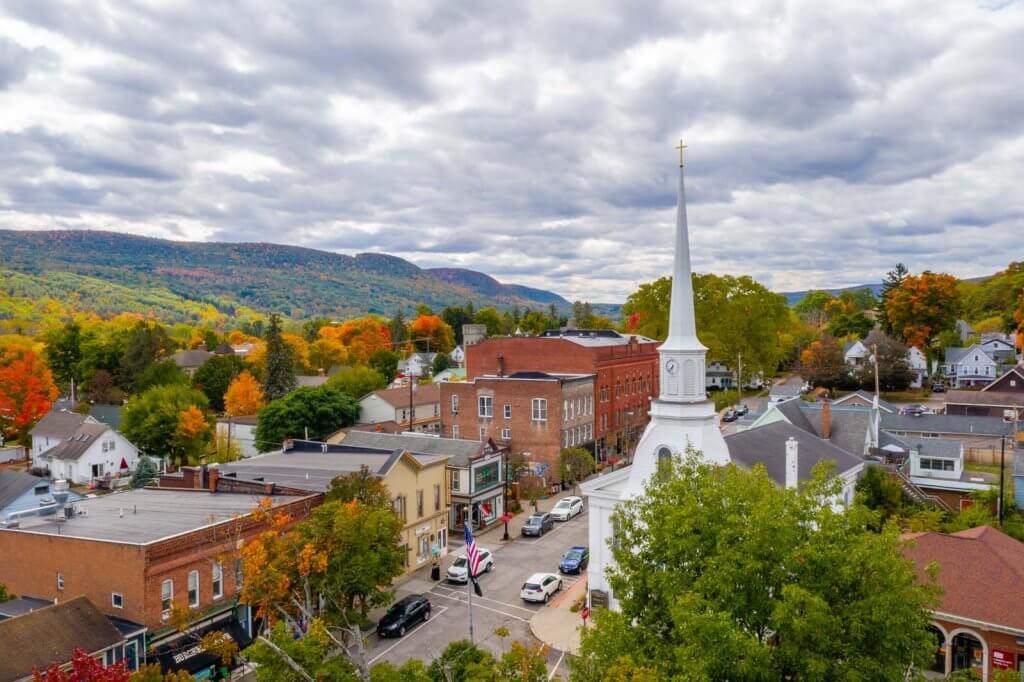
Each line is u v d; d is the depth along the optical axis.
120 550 31.83
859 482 48.41
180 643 32.31
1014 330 143.75
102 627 29.59
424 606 38.66
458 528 56.34
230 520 35.16
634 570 22.53
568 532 55.59
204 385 114.94
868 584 19.06
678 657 18.36
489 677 19.59
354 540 31.27
